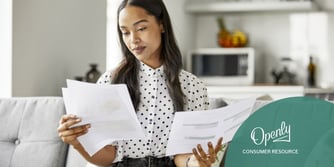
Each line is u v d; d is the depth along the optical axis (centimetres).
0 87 334
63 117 205
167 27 235
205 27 703
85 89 208
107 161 229
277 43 679
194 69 656
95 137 210
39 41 358
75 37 405
